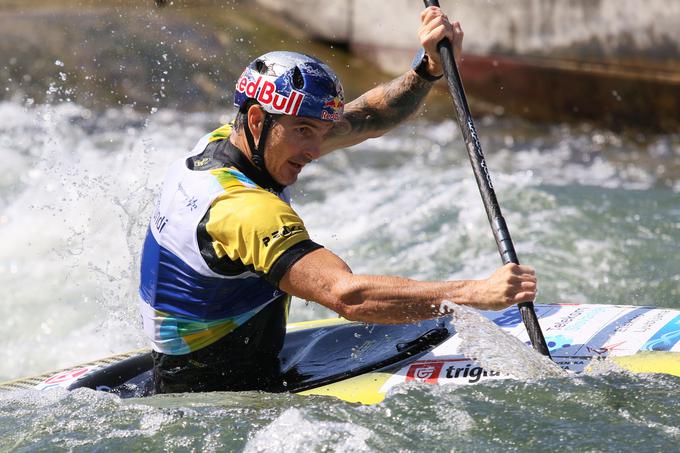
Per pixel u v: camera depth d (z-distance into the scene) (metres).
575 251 20.36
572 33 34.19
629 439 9.23
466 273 19.92
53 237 23.12
